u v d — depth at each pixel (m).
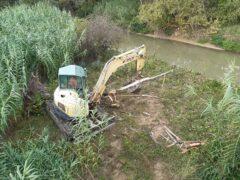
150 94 12.31
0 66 11.41
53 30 14.95
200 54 21.08
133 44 23.31
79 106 9.31
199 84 13.27
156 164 8.98
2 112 9.21
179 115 10.98
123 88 11.63
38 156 8.54
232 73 9.34
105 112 10.50
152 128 10.33
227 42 21.50
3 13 17.81
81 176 8.63
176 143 9.59
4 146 9.00
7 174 7.93
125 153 9.32
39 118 10.76
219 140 8.32
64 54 13.30
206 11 23.59
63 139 9.39
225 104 8.08
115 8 27.86
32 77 12.41
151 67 14.77
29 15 17.09
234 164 7.68
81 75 10.10
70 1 28.91
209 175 8.13
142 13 24.98
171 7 23.53
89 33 15.34
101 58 15.47
